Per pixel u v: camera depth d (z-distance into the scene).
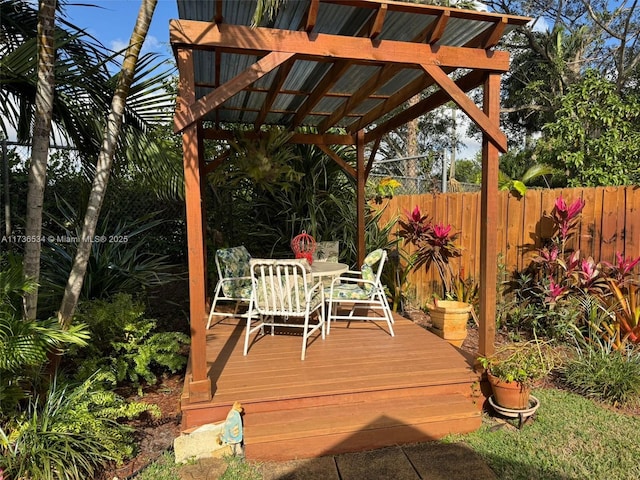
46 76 2.48
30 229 2.56
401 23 2.81
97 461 2.31
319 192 6.08
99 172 2.75
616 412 2.99
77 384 2.78
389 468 2.34
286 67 3.08
